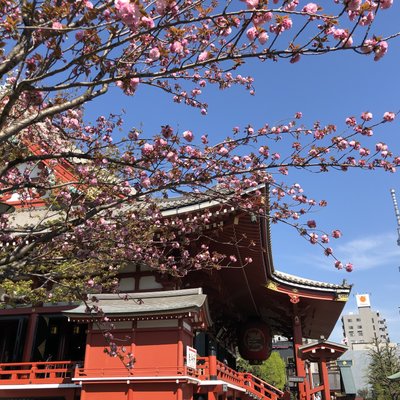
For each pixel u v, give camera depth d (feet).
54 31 16.08
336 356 67.31
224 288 70.54
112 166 25.72
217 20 18.31
